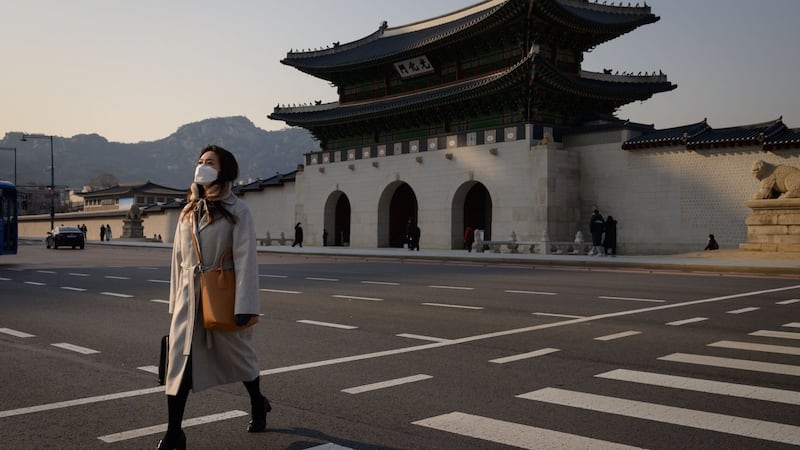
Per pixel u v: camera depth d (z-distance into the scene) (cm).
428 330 1056
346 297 1538
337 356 850
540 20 4150
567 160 3925
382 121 5203
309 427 548
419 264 2962
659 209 3609
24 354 869
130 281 2033
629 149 3722
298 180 5700
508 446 496
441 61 4881
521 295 1572
